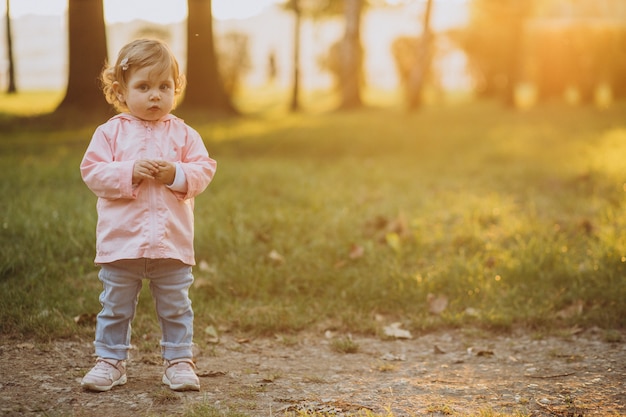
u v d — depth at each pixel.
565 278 4.60
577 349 3.76
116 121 3.01
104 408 2.81
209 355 3.61
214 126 12.94
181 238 2.98
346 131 12.02
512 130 12.39
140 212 2.90
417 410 2.87
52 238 4.87
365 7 23.59
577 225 5.65
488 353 3.72
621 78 18.42
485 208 6.24
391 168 8.88
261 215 5.78
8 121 12.02
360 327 4.08
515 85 17.73
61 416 2.68
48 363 3.32
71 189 6.48
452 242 5.40
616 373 3.36
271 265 4.82
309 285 4.61
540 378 3.32
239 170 7.82
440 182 7.95
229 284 4.53
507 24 18.31
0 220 5.19
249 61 27.55
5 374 3.15
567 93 20.81
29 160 7.86
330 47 28.98
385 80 42.50
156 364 3.39
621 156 8.86
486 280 4.69
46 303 4.00
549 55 19.05
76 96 13.15
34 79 39.84
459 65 29.81
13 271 4.38
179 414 2.78
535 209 6.45
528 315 4.15
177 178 2.90
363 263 4.95
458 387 3.19
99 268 4.67
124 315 3.01
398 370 3.47
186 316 3.09
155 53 2.93
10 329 3.71
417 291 4.49
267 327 4.02
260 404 2.93
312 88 34.56
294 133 11.74
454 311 4.31
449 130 12.45
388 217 6.04
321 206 6.35
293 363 3.55
